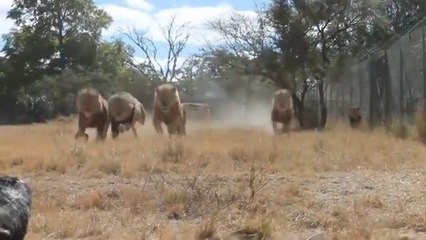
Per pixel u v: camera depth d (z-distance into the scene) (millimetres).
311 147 16391
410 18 51125
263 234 7266
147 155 13836
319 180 11234
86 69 66688
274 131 25297
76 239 7285
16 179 6008
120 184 10742
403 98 25406
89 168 12508
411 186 10469
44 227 7625
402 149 16188
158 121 21453
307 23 39281
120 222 8062
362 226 7598
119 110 21172
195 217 8445
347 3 39219
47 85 63406
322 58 39469
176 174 11727
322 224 7875
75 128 29250
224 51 43125
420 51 23297
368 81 31297
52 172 12289
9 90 67375
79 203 9227
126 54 71250
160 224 7965
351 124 31734
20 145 17797
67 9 68438
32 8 68688
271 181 10938
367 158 13984
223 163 12977
